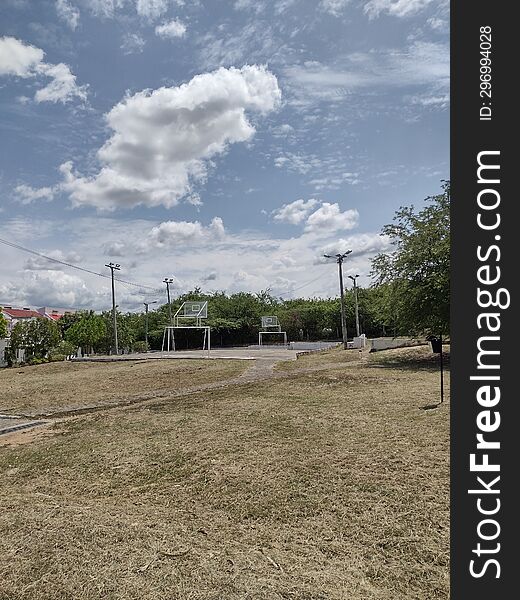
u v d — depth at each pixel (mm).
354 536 3887
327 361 21062
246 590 3021
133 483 5617
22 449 7656
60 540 3764
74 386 16578
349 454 6031
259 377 15852
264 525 4211
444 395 9984
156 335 52062
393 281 18828
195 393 12867
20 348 31531
